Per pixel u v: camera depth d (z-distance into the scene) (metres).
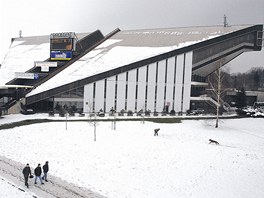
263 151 36.88
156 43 71.88
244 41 74.69
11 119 49.78
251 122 58.31
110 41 82.00
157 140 37.50
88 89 59.34
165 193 23.95
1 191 22.31
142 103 63.03
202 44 67.31
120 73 60.91
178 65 65.44
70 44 70.75
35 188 23.48
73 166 29.06
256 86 170.62
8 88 55.38
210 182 26.02
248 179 26.80
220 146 36.94
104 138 38.12
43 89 58.22
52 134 40.06
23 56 81.62
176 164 29.66
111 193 23.48
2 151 33.00
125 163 29.88
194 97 69.62
